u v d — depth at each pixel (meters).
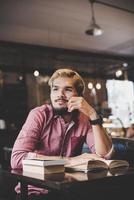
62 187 1.51
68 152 2.74
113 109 8.83
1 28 6.12
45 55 7.85
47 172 1.91
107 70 9.09
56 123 2.79
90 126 2.79
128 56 9.20
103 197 1.75
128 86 9.33
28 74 8.50
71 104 2.88
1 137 5.19
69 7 5.14
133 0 5.02
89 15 5.57
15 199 2.41
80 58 8.58
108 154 2.72
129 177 1.78
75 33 6.67
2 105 8.13
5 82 8.35
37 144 2.74
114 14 5.61
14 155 2.70
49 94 2.97
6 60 7.70
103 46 7.98
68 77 2.98
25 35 6.68
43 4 4.97
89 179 1.62
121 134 5.05
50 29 6.31
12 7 5.05
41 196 2.27
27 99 8.41
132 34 6.95
